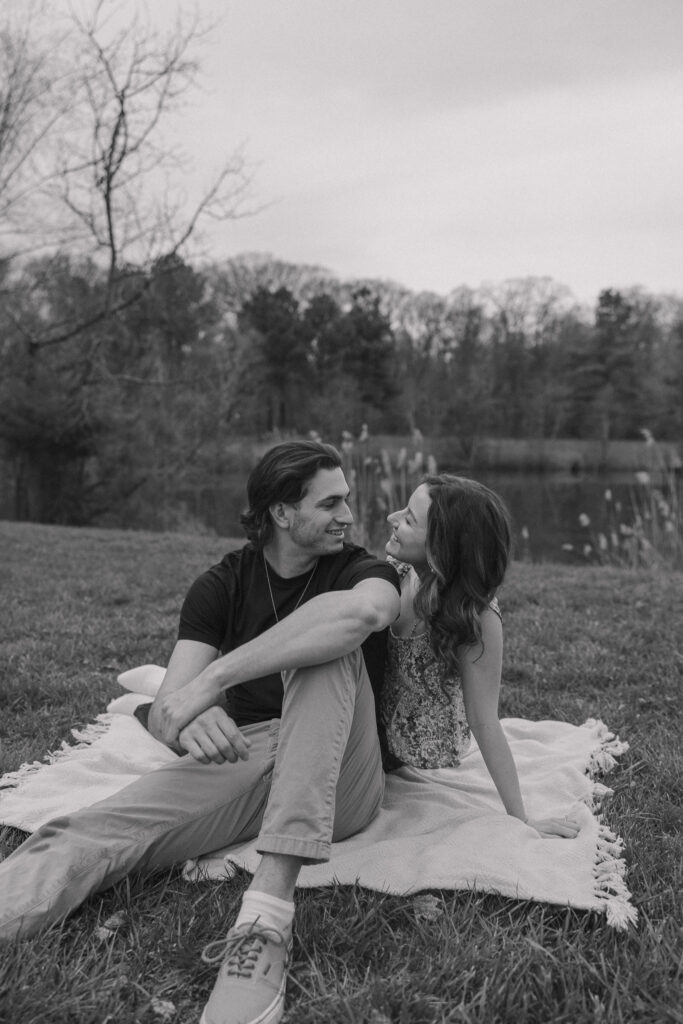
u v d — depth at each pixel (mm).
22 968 1964
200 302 22875
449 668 2637
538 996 1932
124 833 2324
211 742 2309
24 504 22141
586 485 38250
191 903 2301
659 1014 1854
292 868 2076
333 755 2154
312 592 2631
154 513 22094
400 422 53969
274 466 2551
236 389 23000
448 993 1941
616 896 2264
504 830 2535
